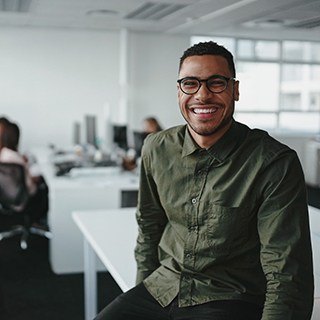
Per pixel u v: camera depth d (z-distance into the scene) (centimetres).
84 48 681
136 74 698
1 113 665
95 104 695
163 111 716
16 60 660
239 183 138
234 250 143
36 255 425
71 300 330
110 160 486
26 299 330
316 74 662
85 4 409
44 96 676
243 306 142
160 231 175
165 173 153
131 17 491
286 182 131
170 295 154
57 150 611
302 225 130
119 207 383
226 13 260
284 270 127
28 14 517
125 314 156
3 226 447
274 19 219
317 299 158
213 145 142
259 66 620
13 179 410
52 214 374
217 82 136
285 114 665
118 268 189
